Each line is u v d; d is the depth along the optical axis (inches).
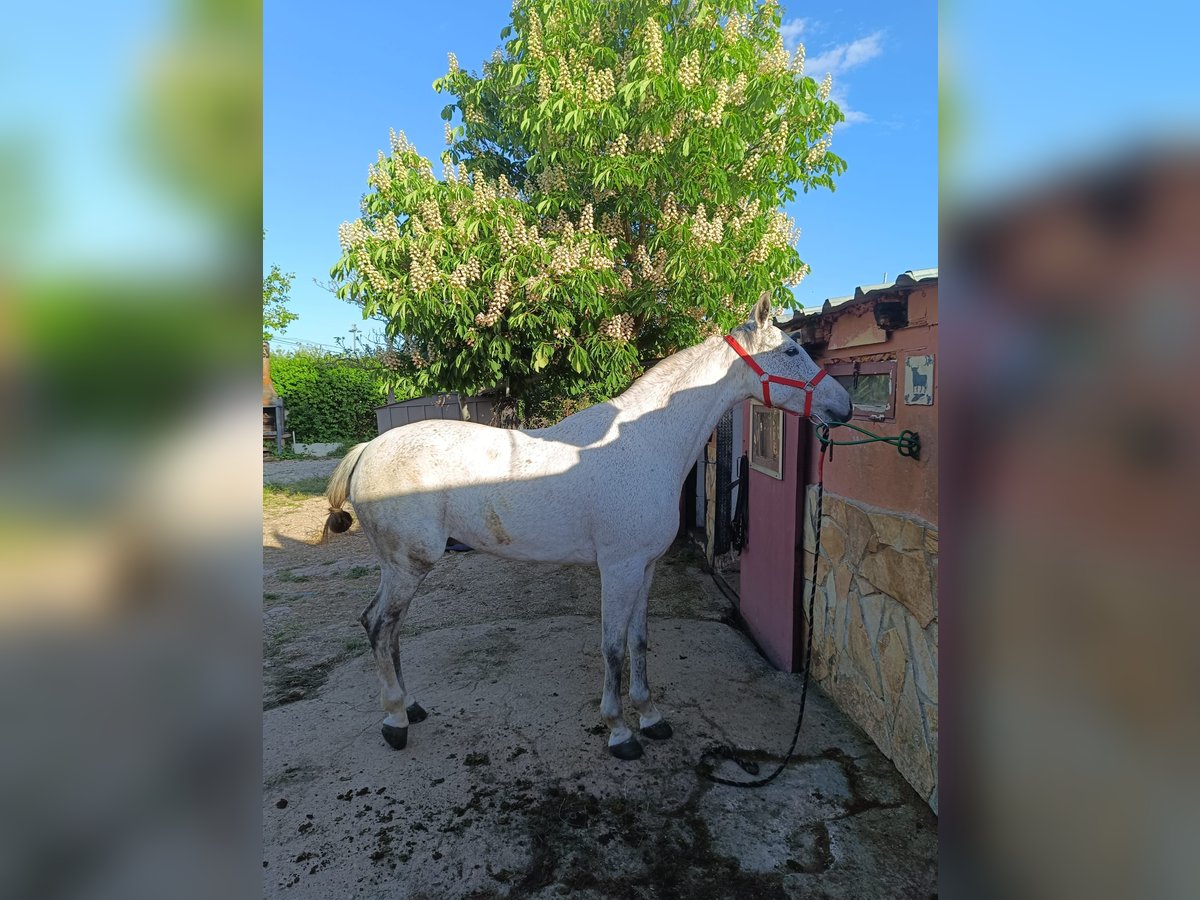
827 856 77.8
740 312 177.0
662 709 113.4
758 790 90.3
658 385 104.2
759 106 162.6
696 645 142.5
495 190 181.2
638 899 72.0
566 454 99.6
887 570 95.2
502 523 100.0
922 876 74.5
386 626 102.3
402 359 206.8
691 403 103.2
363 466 103.0
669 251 161.8
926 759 86.0
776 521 135.4
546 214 176.9
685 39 160.6
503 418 216.2
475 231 156.2
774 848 79.3
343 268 156.5
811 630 97.1
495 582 199.3
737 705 114.3
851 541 106.7
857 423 104.7
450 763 98.0
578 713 112.5
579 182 176.9
